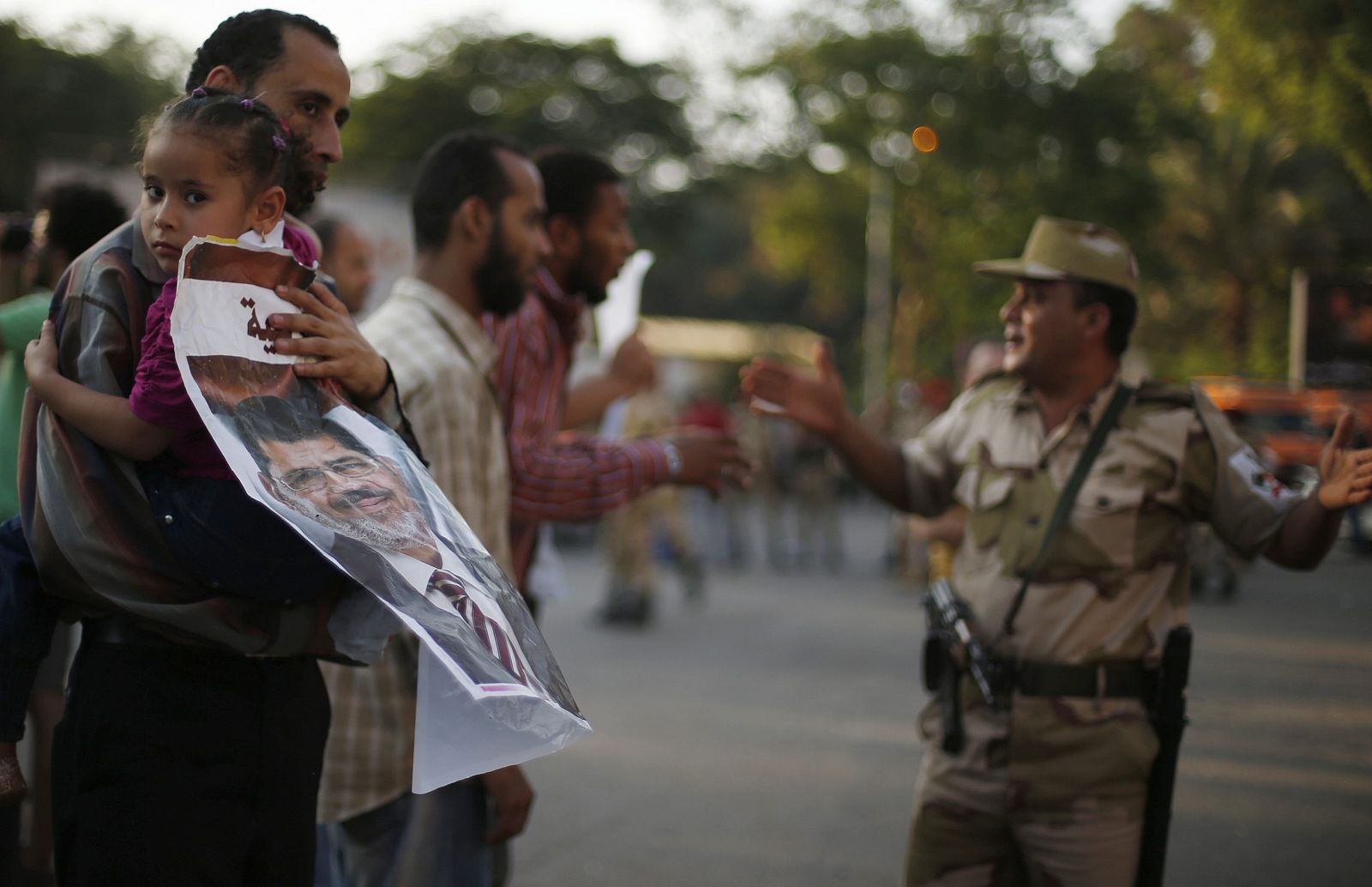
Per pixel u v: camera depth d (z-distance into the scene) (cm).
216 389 184
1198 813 523
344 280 484
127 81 3033
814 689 775
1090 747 279
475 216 296
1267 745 632
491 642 180
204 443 195
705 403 1577
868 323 3034
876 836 498
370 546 180
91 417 189
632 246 360
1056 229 301
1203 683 789
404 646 271
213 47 240
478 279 299
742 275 5275
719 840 491
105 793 198
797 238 2980
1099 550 284
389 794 274
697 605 1161
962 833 296
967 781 295
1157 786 283
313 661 219
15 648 200
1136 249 1958
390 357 277
